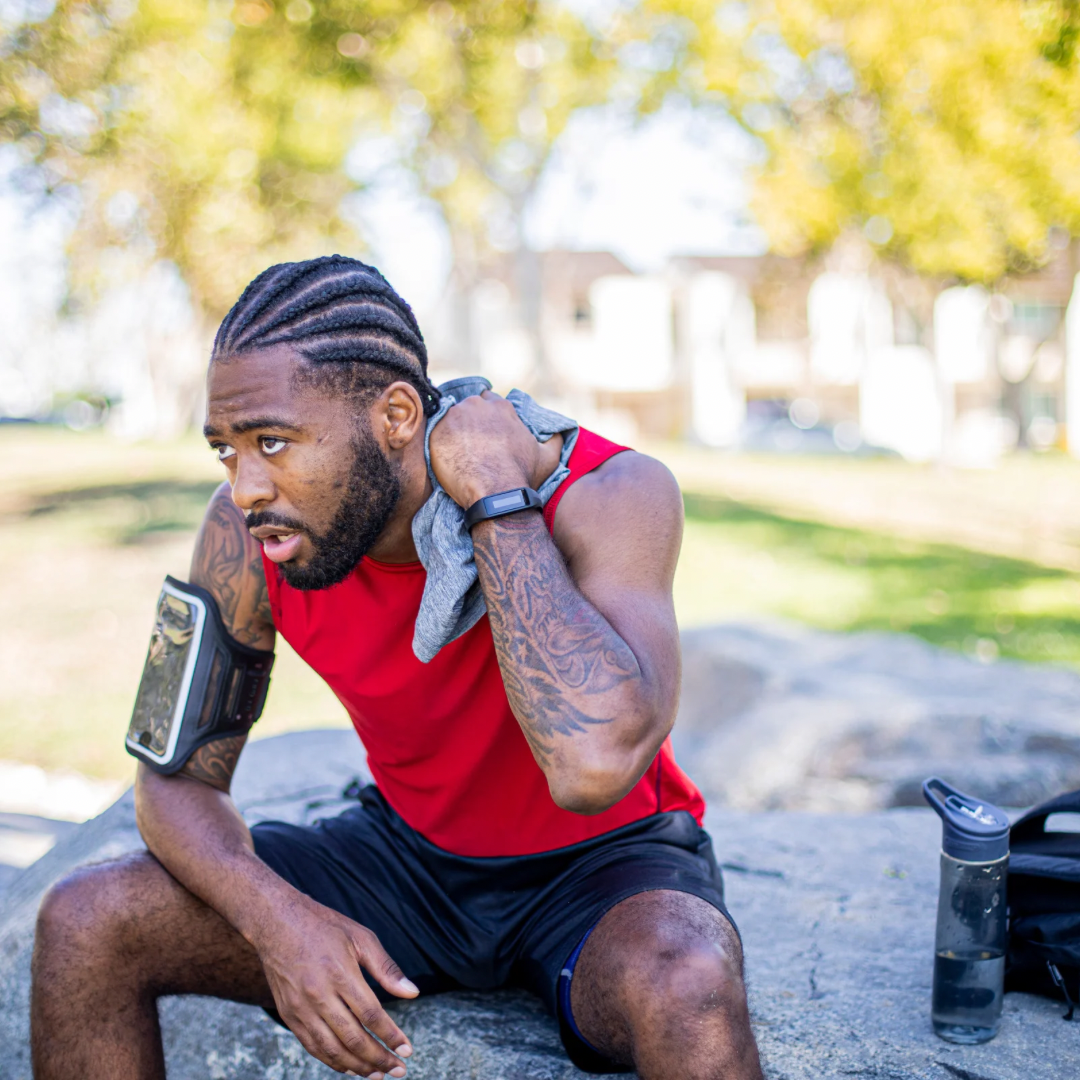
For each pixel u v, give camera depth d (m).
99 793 4.83
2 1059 2.23
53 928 1.63
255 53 11.38
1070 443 32.84
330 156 15.07
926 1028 1.85
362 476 1.57
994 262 17.73
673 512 1.67
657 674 1.53
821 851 2.75
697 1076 1.38
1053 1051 1.78
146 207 17.00
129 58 11.30
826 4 13.31
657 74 15.29
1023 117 12.45
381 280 1.67
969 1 11.33
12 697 6.28
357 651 1.70
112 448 20.41
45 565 9.64
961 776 4.00
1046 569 10.56
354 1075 1.98
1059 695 4.77
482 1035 1.79
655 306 34.47
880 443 32.62
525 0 10.15
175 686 1.77
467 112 15.67
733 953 1.47
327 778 3.06
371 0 9.59
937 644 7.77
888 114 14.80
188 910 1.68
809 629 6.08
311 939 1.57
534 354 18.28
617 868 1.67
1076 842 1.99
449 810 1.76
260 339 1.53
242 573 1.79
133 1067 1.64
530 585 1.54
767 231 17.59
